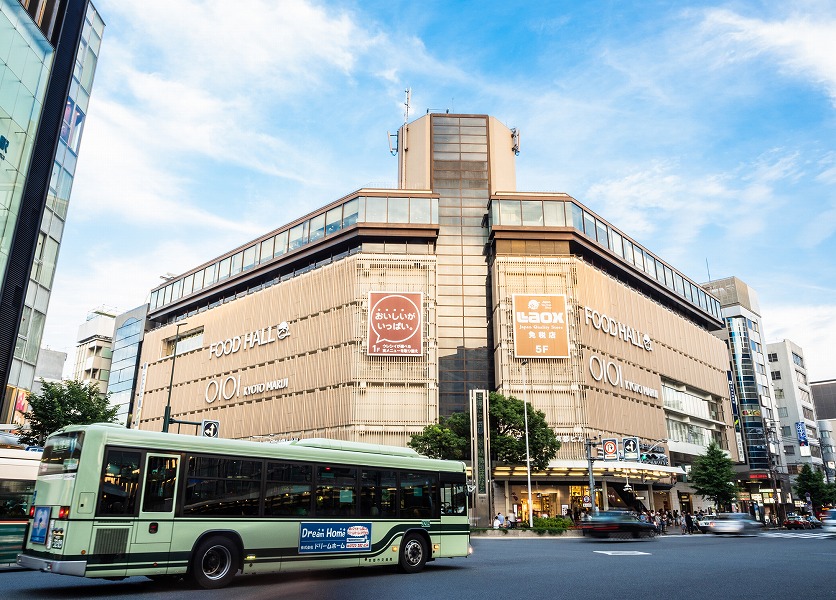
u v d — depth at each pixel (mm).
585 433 52438
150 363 77750
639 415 60938
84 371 100562
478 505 43094
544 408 53219
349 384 53250
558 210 60312
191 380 69938
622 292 64062
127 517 11133
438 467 16391
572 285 57062
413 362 53688
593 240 61562
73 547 10516
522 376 53938
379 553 14477
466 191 64688
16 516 16203
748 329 95750
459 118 67875
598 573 14000
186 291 75688
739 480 80062
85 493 10828
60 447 11539
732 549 22703
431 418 52219
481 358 58281
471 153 66375
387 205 58719
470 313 59812
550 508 51875
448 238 62562
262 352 62312
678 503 64938
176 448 11992
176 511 11703
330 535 13719
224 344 66875
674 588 11305
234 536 12305
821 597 10156
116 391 87438
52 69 25281
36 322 30141
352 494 14414
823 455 114625
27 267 24453
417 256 56531
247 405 61844
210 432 28266
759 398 91125
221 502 12320
